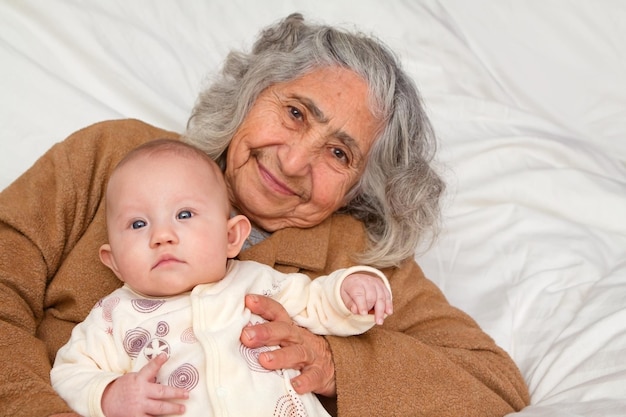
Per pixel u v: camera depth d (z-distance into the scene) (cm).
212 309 131
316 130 160
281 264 166
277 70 163
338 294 140
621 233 213
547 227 210
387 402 141
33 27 213
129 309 132
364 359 146
